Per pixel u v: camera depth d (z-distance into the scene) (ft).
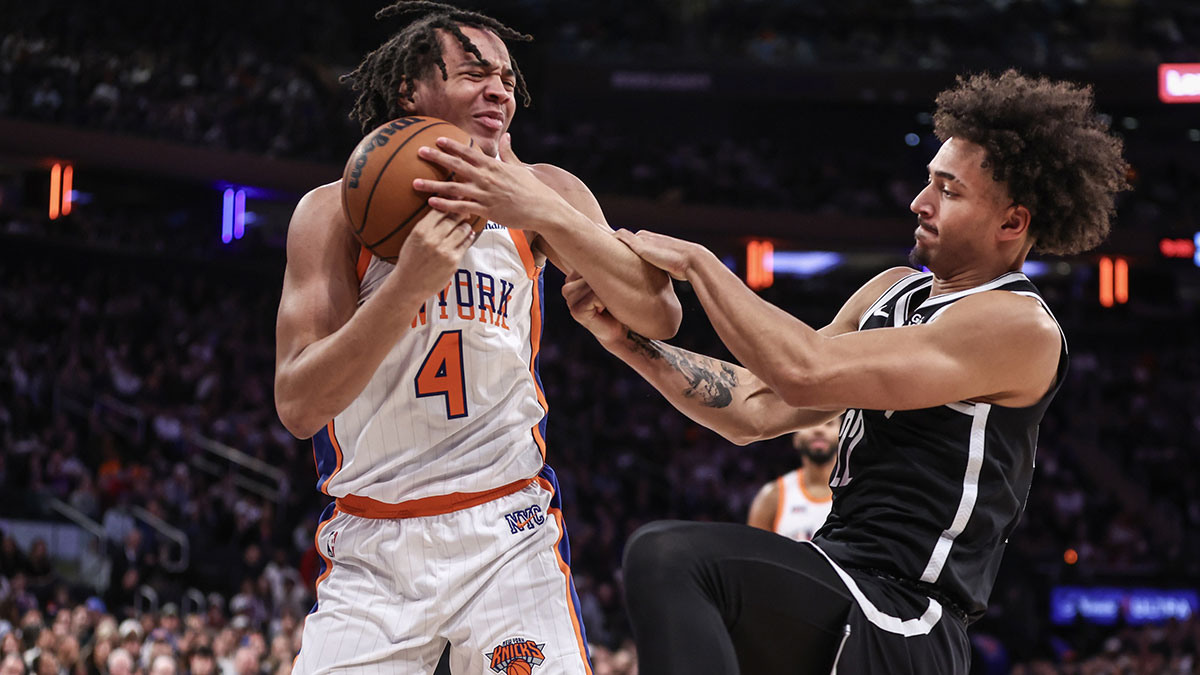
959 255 7.35
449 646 7.86
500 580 7.73
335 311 7.50
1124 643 40.32
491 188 7.06
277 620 31.01
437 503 7.74
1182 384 60.59
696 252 7.39
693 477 49.49
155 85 53.57
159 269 51.72
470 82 7.68
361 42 61.77
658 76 59.98
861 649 6.55
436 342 7.65
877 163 63.62
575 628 7.95
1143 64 59.06
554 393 53.42
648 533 6.57
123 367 44.50
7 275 48.06
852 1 63.98
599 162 60.34
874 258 62.03
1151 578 43.96
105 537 34.17
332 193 7.80
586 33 63.82
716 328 7.13
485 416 7.82
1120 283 58.70
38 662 22.85
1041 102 7.18
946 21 63.16
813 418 8.27
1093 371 61.05
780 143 64.18
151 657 23.75
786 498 17.76
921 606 6.79
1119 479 55.26
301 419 7.20
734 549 6.52
